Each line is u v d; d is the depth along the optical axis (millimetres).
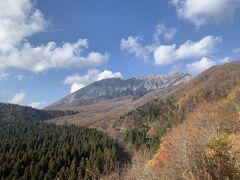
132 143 134125
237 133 14375
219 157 10539
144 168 14844
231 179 10062
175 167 11344
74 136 147625
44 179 92625
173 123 153125
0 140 142875
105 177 15055
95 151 109125
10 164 105688
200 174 10359
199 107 149750
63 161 108625
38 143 141250
